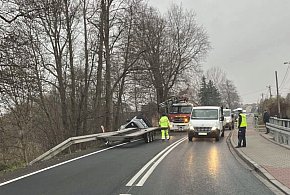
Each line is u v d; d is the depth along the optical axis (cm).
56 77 2684
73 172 1219
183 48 5353
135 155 1686
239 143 1930
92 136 2117
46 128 2830
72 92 2791
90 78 3028
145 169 1252
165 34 5028
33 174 1203
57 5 2069
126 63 3472
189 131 2569
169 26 5303
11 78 1619
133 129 2603
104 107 3334
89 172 1210
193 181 1035
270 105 6938
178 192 892
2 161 1998
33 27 1731
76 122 2811
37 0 1636
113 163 1423
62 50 2705
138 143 2445
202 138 2825
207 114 2644
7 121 2111
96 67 3116
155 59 4544
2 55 1570
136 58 3441
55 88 2844
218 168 1280
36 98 2438
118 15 3019
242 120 1938
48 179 1095
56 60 2658
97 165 1375
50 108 2903
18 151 2255
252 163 1314
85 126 2856
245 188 941
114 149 2016
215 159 1529
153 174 1150
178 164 1377
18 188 970
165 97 4944
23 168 1384
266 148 1831
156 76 4591
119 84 3756
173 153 1759
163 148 2028
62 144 1762
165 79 5012
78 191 912
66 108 2753
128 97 4544
